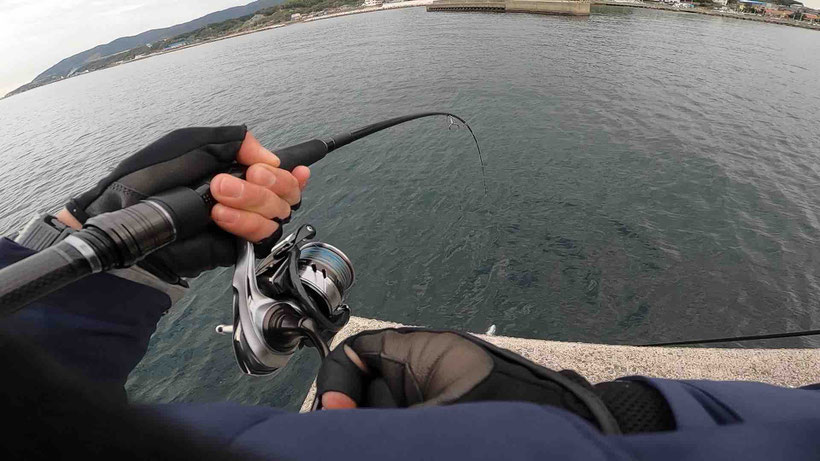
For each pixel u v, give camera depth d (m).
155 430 0.37
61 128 45.03
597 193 17.98
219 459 0.40
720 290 12.59
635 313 11.96
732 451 0.68
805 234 15.15
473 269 14.03
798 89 33.38
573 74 37.75
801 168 20.38
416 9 123.44
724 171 19.86
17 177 31.06
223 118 35.00
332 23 117.12
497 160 21.42
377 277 14.09
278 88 42.47
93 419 0.34
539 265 13.89
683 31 64.56
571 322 11.88
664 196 17.77
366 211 18.06
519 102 30.62
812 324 11.33
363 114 31.47
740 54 47.75
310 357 9.88
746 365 3.01
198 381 10.24
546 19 76.75
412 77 40.00
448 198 18.31
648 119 26.80
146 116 40.66
